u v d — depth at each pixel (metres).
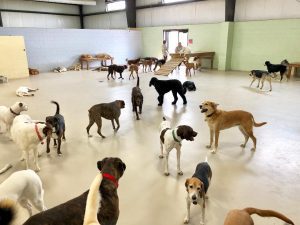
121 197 2.71
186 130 2.89
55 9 17.03
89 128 4.30
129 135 4.43
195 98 6.90
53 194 2.76
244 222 1.74
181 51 11.73
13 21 15.27
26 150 3.07
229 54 12.28
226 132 4.52
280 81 9.22
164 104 6.38
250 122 3.63
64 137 4.18
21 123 3.14
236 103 6.32
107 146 3.99
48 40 12.45
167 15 14.38
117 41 15.12
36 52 12.17
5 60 10.34
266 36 10.95
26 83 9.35
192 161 3.48
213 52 12.48
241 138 4.24
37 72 11.75
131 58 16.05
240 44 11.91
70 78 10.51
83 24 18.78
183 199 2.67
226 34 11.85
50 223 1.49
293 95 7.06
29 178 2.02
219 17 12.25
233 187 2.86
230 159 3.51
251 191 2.78
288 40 10.31
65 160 3.53
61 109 5.93
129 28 16.03
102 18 17.77
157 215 2.43
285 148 3.82
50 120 3.45
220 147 3.90
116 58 15.32
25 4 15.54
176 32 14.30
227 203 2.58
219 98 6.85
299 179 3.01
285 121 4.99
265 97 6.88
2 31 10.95
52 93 7.61
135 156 3.65
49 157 3.62
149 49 15.95
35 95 7.35
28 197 2.06
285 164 3.35
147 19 15.48
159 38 15.06
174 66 10.73
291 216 2.39
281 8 10.37
